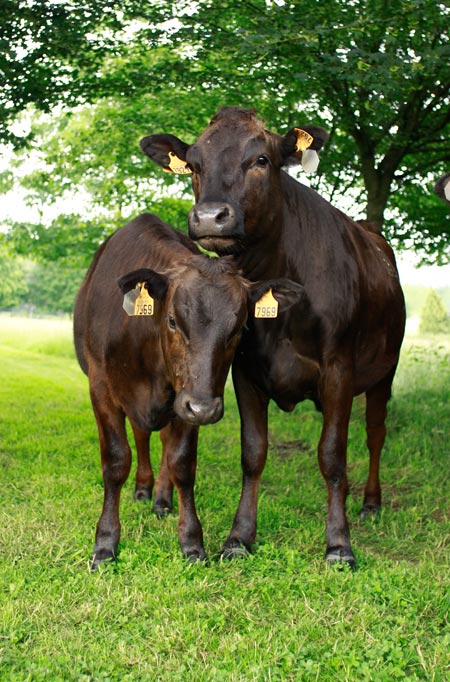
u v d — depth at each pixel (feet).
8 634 12.73
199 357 13.98
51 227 48.55
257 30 24.41
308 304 17.48
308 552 17.80
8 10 24.20
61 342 79.87
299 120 33.19
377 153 34.71
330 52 25.61
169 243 17.17
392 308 20.99
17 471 24.08
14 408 37.76
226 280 14.48
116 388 16.76
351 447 29.78
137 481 21.89
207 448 29.35
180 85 30.22
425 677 12.00
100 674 11.61
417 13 22.65
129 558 16.07
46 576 15.25
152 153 18.20
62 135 44.52
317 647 12.53
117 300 16.90
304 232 17.93
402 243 37.83
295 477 25.17
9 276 176.65
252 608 14.11
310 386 18.11
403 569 16.03
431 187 34.88
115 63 32.91
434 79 27.35
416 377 40.70
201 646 12.69
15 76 25.52
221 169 16.01
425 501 22.59
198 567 15.96
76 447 28.50
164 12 26.76
